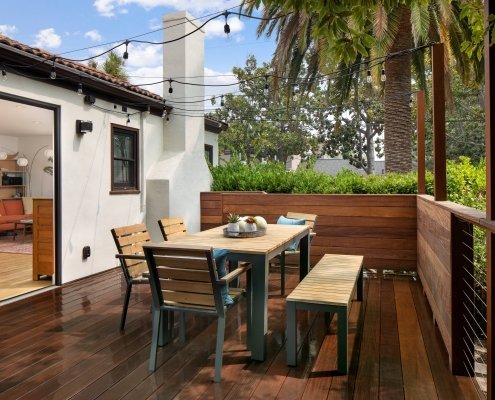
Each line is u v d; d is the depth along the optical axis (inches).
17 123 348.8
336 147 864.9
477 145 663.1
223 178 291.1
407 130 295.3
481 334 128.3
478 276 131.9
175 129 273.7
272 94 332.8
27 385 95.4
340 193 243.8
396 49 289.9
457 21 273.4
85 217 210.7
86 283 198.1
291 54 338.0
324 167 1043.3
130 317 145.0
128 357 111.1
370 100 731.4
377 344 121.6
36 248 203.0
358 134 850.8
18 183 428.8
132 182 253.4
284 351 116.7
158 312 106.7
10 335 127.6
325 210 233.6
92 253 215.8
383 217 222.8
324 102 786.2
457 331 100.7
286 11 90.9
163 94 275.7
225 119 805.2
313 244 235.0
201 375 100.9
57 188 193.9
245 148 792.3
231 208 265.1
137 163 252.5
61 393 91.6
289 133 799.1
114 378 99.0
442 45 136.9
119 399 89.0
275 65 312.2
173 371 103.0
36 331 131.0
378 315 150.3
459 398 89.4
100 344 120.2
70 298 170.9
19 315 147.6
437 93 138.6
